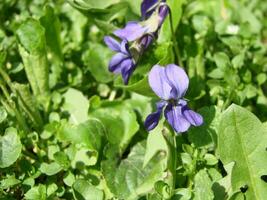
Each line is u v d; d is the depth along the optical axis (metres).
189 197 0.21
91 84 0.28
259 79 0.27
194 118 0.21
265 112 0.26
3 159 0.22
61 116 0.26
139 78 0.25
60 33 0.27
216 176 0.22
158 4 0.24
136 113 0.26
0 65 0.25
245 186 0.22
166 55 0.24
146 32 0.23
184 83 0.21
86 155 0.23
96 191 0.21
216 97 0.25
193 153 0.22
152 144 0.23
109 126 0.24
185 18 0.30
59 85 0.27
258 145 0.21
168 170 0.22
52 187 0.22
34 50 0.24
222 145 0.21
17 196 0.23
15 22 0.29
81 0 0.27
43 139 0.24
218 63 0.26
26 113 0.25
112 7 0.27
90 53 0.28
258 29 0.33
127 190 0.23
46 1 0.31
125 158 0.24
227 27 0.30
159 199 0.21
